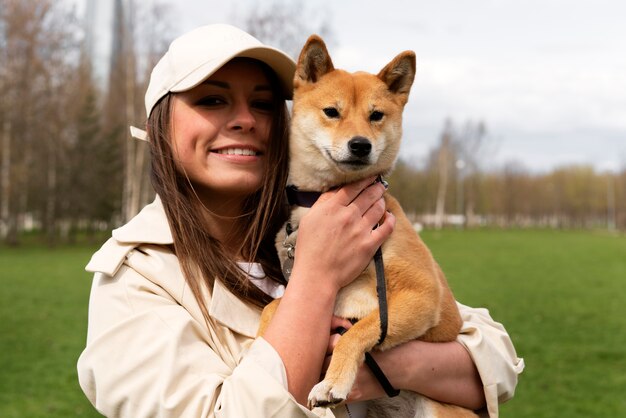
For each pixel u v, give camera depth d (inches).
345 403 102.9
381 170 129.3
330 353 103.1
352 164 117.5
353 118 125.3
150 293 93.2
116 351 86.7
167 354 84.8
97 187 1642.5
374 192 106.5
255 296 106.3
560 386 342.0
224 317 97.9
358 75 136.3
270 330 87.0
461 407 109.7
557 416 294.0
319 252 94.3
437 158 3383.4
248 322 101.9
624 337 460.8
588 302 628.4
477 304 608.1
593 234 2657.5
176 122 106.3
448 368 105.6
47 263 1035.3
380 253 106.3
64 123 1611.7
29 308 570.3
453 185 3400.6
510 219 3934.5
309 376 84.8
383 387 100.0
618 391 332.2
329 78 132.2
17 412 287.6
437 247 1481.3
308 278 91.7
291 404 77.2
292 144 124.2
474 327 114.3
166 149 106.4
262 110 116.0
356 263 97.7
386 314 101.5
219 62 101.7
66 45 1624.0
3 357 388.8
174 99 106.4
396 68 137.5
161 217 104.1
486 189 3710.6
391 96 136.6
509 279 812.6
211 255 102.3
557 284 768.9
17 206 1555.1
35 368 364.2
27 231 2207.2
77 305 592.1
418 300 106.0
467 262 1061.1
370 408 116.2
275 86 116.5
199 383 83.7
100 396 85.9
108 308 92.3
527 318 536.7
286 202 122.7
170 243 100.8
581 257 1205.1
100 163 1678.2
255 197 116.3
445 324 113.4
